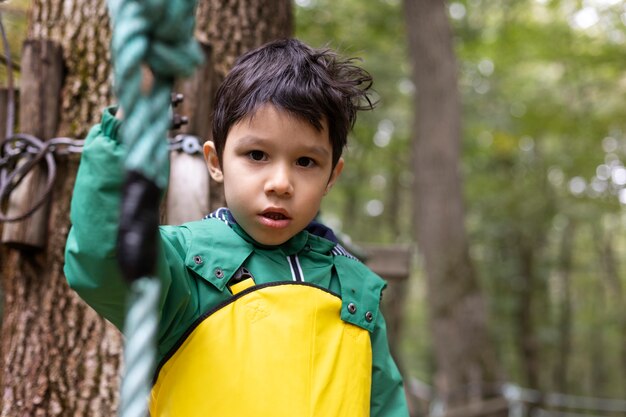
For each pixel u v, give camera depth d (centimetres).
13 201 234
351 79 153
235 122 142
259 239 146
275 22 303
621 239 2517
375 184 2088
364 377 150
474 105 1375
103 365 230
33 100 245
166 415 137
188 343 138
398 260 429
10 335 240
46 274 237
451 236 909
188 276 142
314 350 143
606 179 1742
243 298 142
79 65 252
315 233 166
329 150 145
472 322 904
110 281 108
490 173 1767
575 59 1380
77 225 105
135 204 61
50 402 228
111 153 101
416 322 2434
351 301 153
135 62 58
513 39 1378
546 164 1745
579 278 2398
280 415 135
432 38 924
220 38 285
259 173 140
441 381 896
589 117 1461
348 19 1149
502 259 1900
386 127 1412
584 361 2370
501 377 906
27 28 273
